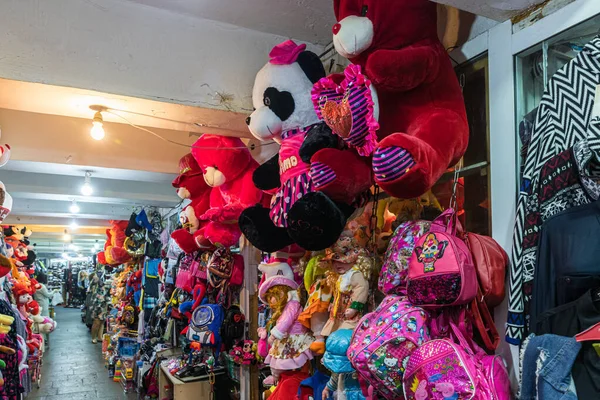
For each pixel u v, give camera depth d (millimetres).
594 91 1036
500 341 1322
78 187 4762
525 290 1146
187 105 2068
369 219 1677
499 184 1392
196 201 3191
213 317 3090
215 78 2129
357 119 1253
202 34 2117
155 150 3768
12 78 1767
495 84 1430
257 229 1932
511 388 1190
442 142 1203
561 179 1038
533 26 1319
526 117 1292
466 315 1255
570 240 988
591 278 946
